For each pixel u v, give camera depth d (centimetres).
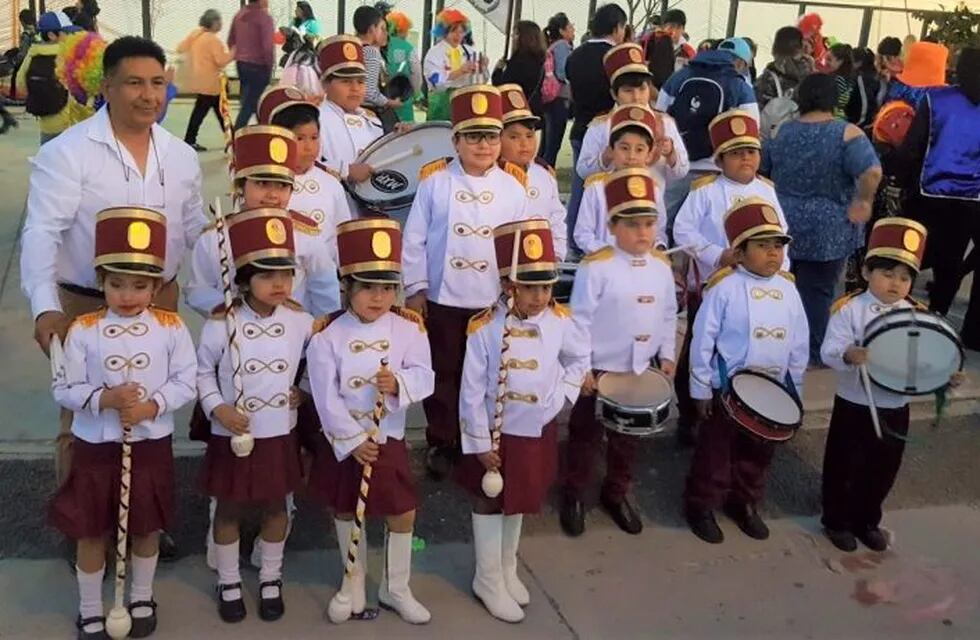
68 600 390
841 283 789
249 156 392
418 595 411
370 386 375
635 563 446
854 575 447
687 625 402
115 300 351
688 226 522
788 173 601
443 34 1113
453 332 473
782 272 472
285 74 604
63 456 403
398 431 385
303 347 388
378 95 831
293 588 409
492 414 393
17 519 436
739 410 439
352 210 555
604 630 396
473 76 1031
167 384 360
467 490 401
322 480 388
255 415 372
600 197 518
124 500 348
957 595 436
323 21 1786
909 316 437
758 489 475
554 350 397
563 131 1147
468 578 425
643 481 514
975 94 658
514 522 404
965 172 663
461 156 462
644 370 460
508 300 386
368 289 372
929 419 589
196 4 1753
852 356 439
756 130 514
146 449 359
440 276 468
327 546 440
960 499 520
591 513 484
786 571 447
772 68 919
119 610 361
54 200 369
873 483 462
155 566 387
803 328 471
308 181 447
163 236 354
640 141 508
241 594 392
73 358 351
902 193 698
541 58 1079
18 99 1301
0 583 397
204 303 396
